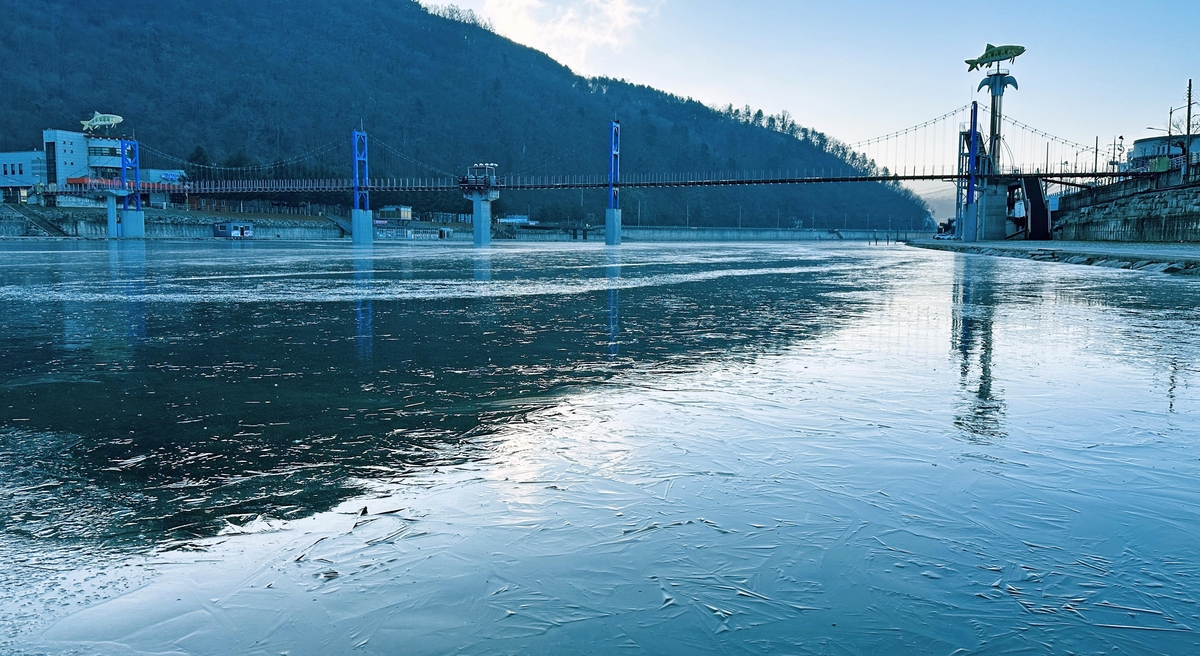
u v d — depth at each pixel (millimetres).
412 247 89688
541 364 10891
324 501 5141
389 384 9406
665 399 8352
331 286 27172
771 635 3398
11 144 198250
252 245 89562
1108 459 5945
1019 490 5215
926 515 4770
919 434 6719
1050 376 9609
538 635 3406
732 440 6555
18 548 4406
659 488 5305
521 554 4230
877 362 10805
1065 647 3299
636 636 3395
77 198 122188
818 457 6023
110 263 43719
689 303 20969
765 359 11195
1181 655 3238
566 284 28984
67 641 3393
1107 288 25281
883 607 3639
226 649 3324
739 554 4211
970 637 3387
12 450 6457
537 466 5848
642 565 4090
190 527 4707
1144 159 90750
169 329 15148
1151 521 4668
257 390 9047
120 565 4176
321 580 3953
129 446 6562
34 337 13891
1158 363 10594
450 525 4668
